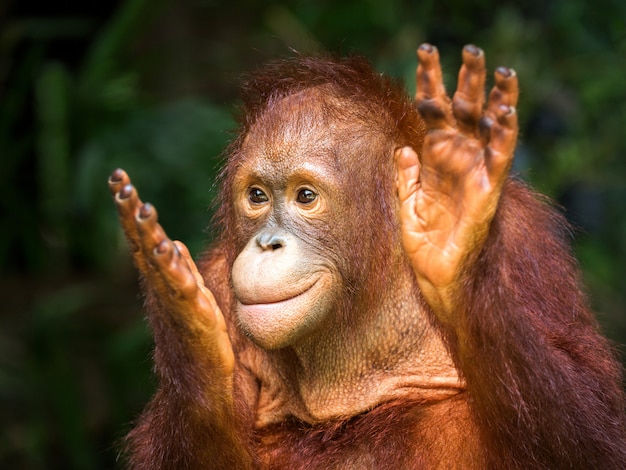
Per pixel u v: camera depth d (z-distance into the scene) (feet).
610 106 53.21
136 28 55.01
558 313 21.16
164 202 48.65
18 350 46.55
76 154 55.93
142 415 24.39
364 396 20.83
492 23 55.11
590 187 55.98
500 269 17.58
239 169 20.61
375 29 55.01
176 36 61.05
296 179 19.86
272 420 22.00
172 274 17.58
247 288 19.08
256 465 20.75
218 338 18.93
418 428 20.20
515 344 17.89
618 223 56.24
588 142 53.52
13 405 43.65
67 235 56.18
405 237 17.51
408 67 48.78
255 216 20.39
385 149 20.52
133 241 17.54
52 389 44.01
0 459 41.83
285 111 20.44
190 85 59.98
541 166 53.36
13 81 58.54
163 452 20.66
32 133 57.00
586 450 19.11
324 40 55.52
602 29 52.95
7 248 56.24
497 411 18.16
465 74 15.78
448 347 18.99
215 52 61.05
